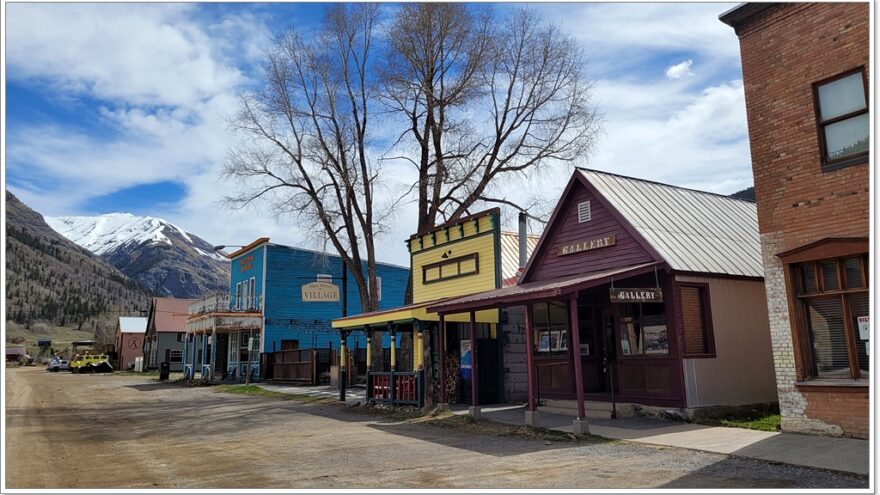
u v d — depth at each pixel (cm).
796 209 1119
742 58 1231
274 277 3503
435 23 2708
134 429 1445
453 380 1855
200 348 4322
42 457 1035
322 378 2856
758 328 1463
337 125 2781
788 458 895
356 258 2762
